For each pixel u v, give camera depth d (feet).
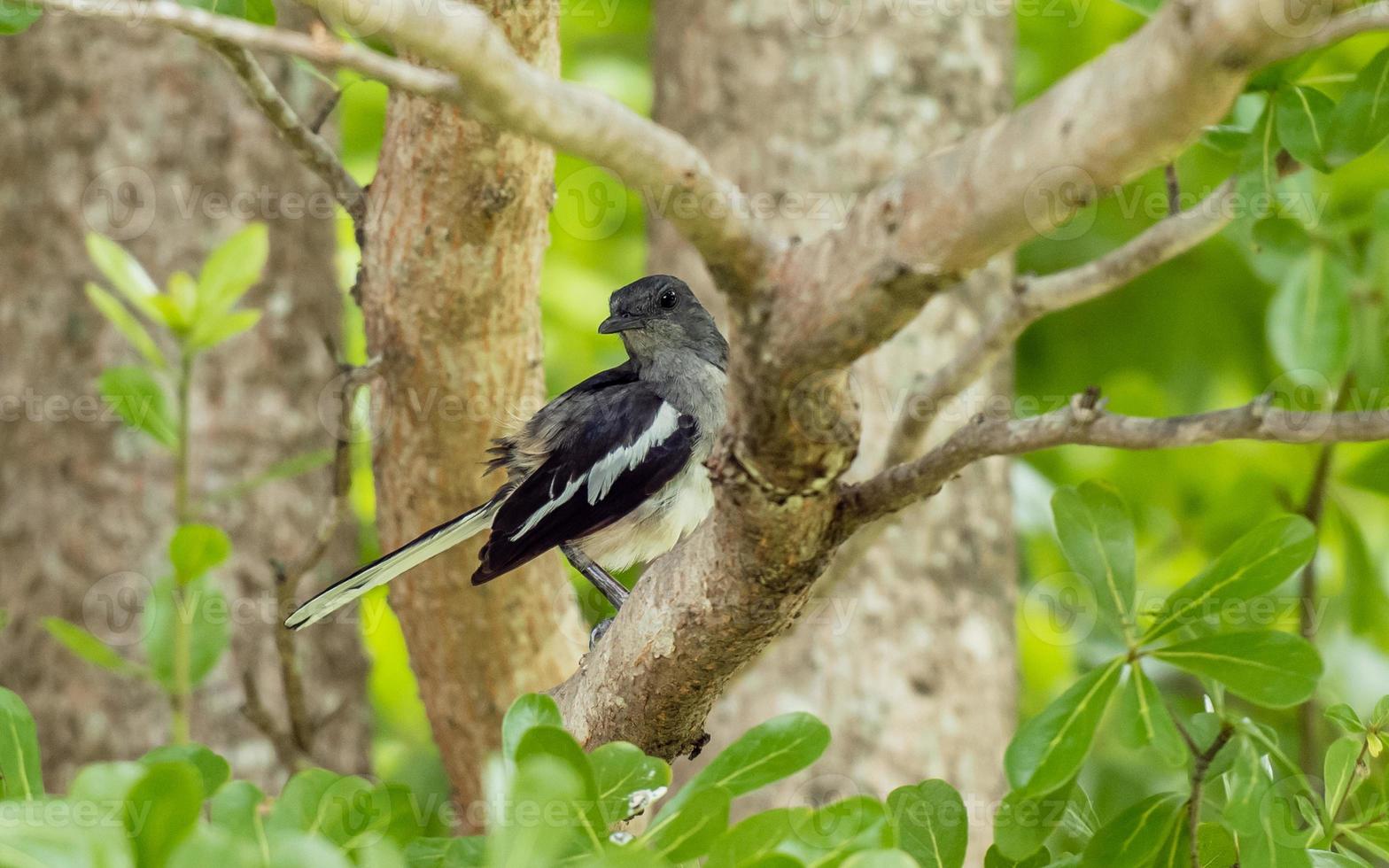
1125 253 26.18
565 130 13.64
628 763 17.15
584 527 34.12
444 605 34.32
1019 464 49.47
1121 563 18.43
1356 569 39.27
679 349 37.50
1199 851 19.88
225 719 40.47
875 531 32.99
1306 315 30.12
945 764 38.83
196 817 14.97
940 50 41.01
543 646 35.22
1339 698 39.09
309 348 43.39
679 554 21.39
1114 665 17.54
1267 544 17.51
